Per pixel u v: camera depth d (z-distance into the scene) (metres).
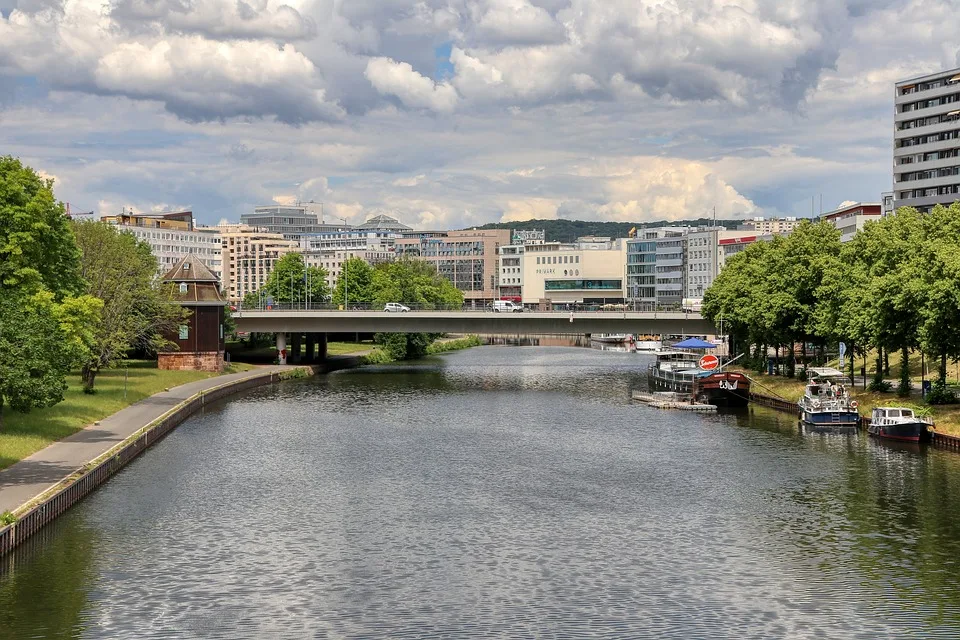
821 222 152.75
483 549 71.06
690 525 77.00
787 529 75.69
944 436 106.56
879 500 83.62
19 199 110.69
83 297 116.50
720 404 147.62
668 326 197.75
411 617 58.50
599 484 91.00
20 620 57.62
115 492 85.94
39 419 105.06
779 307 146.75
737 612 59.19
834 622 57.72
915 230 124.88
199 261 182.62
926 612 59.03
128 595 61.59
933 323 104.69
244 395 161.12
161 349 178.75
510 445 111.81
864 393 132.00
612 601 61.00
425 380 192.00
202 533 74.44
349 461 101.81
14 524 67.44
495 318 199.62
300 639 55.47
